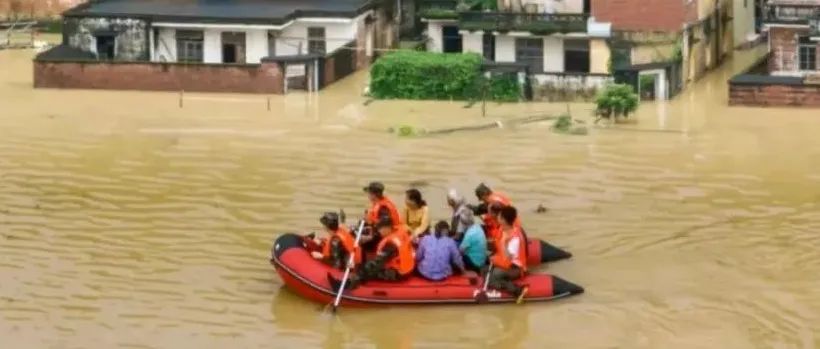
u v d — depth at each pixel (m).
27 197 55.06
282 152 61.78
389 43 85.50
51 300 44.78
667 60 73.69
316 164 59.78
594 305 44.00
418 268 44.12
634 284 45.62
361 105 71.81
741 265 47.38
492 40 76.88
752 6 86.31
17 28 88.75
